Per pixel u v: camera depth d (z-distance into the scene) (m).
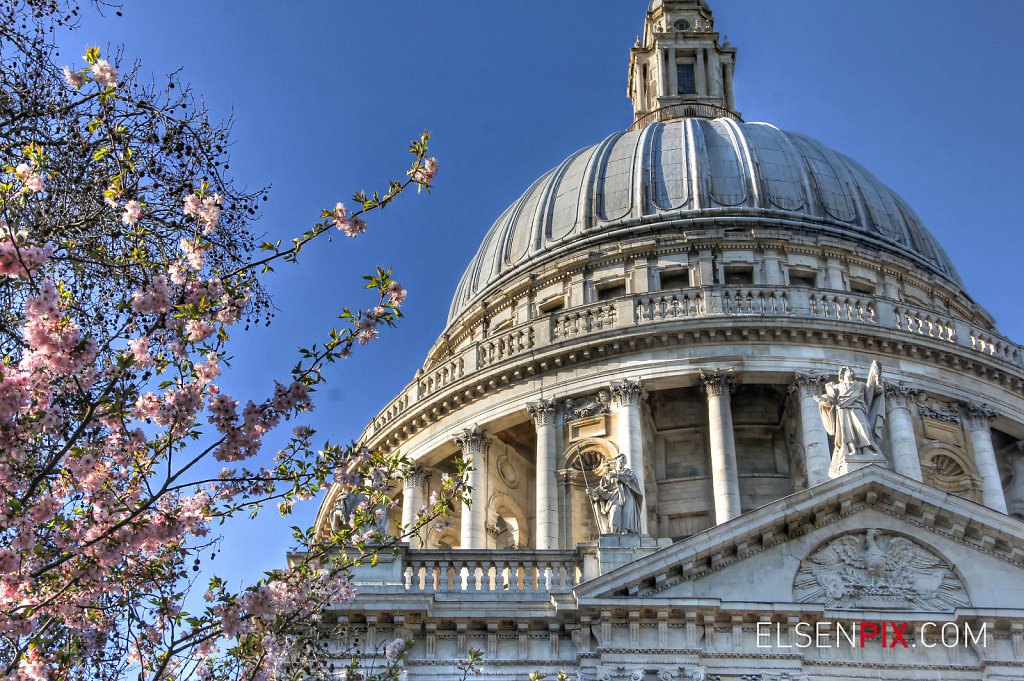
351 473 22.67
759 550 33.44
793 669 31.45
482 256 70.44
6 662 19.80
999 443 56.41
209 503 21.95
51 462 18.72
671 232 62.34
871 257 61.97
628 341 53.09
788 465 53.50
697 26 81.62
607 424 52.00
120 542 20.28
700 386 52.66
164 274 20.70
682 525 52.16
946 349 53.75
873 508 34.25
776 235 61.06
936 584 32.91
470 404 55.41
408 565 34.22
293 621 23.66
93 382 19.38
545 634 32.47
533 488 55.97
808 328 52.94
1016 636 31.75
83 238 20.34
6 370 18.66
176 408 20.17
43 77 20.27
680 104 78.19
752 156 65.81
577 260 62.22
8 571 18.66
